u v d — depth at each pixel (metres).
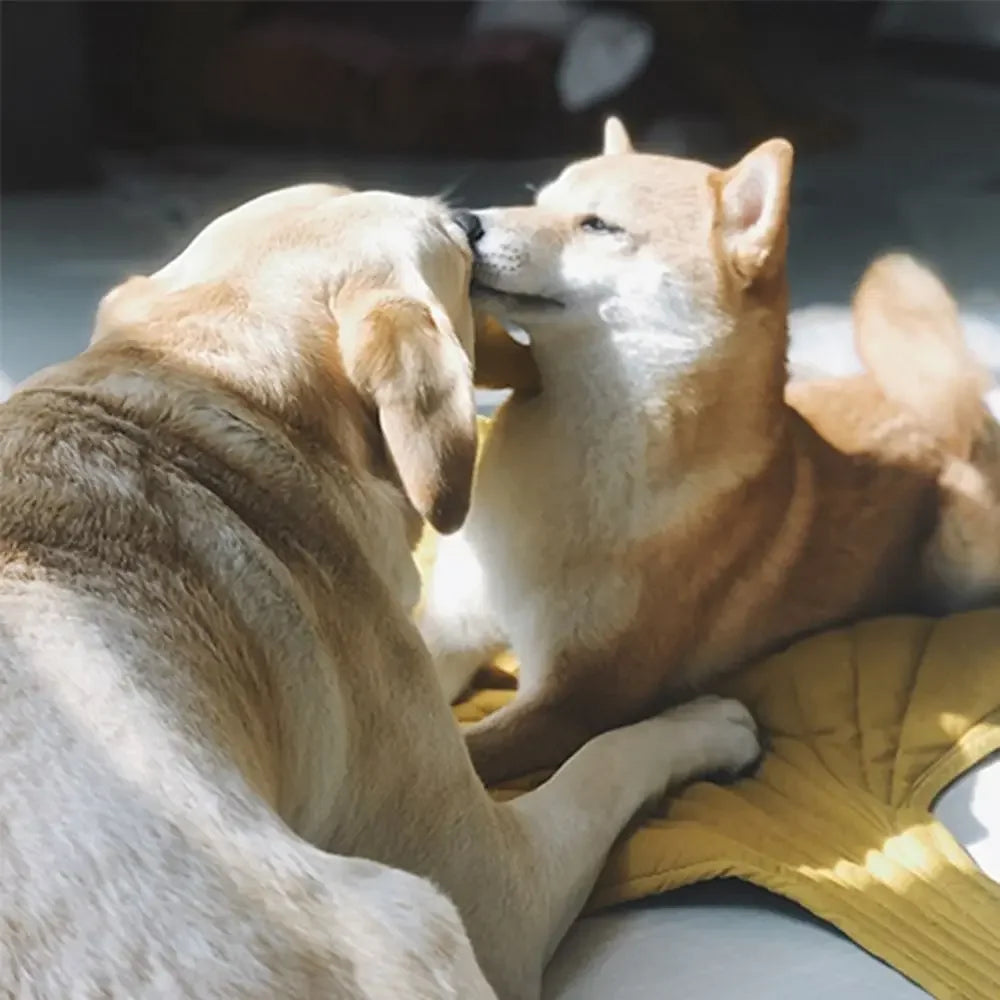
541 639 1.60
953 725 1.53
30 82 4.87
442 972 0.94
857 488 1.72
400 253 1.27
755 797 1.50
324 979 0.88
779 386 1.63
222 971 0.85
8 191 4.82
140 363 1.19
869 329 1.88
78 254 3.96
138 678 0.98
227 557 1.11
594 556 1.58
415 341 1.16
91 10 5.25
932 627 1.72
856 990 1.25
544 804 1.37
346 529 1.21
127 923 0.85
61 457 1.10
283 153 5.29
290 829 1.03
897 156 4.95
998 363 2.46
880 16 6.55
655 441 1.56
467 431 1.14
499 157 5.23
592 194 1.60
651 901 1.39
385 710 1.20
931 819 1.42
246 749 1.03
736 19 5.32
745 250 1.56
